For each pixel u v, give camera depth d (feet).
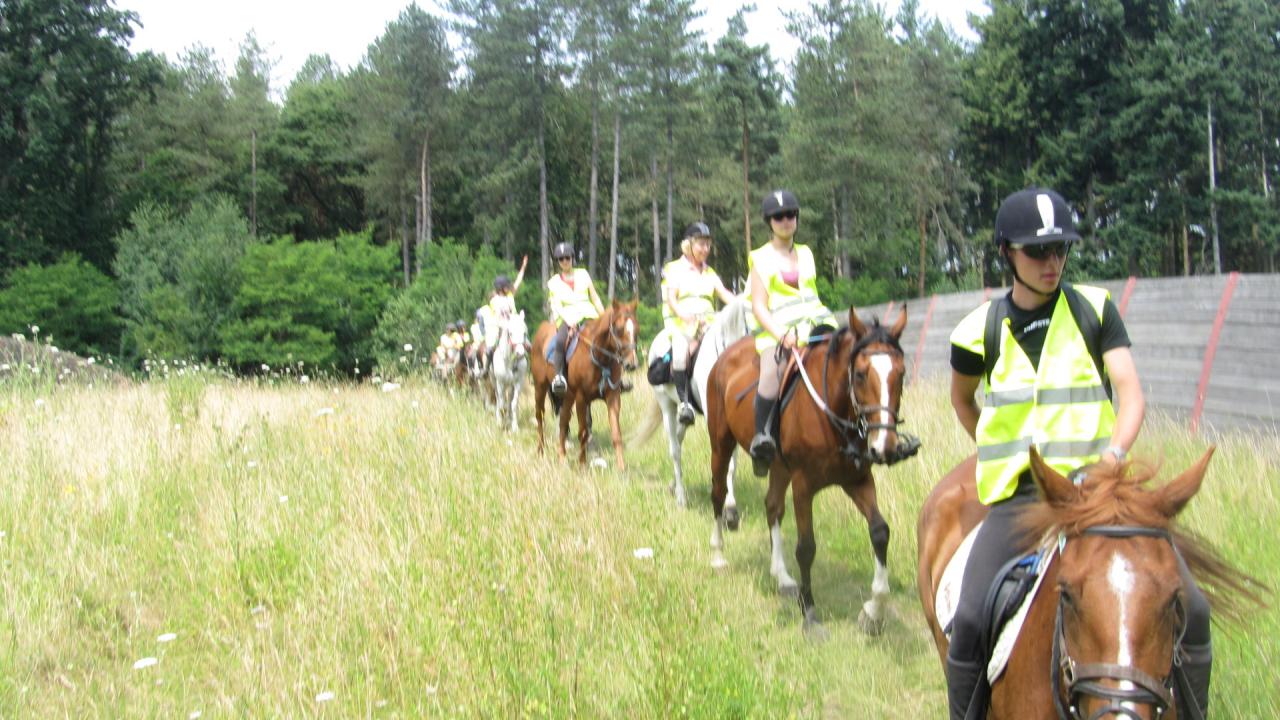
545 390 38.22
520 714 14.80
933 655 18.86
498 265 123.13
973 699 9.94
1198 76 127.44
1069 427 10.23
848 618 20.75
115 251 160.15
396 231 195.52
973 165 156.56
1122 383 10.00
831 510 27.12
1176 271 149.89
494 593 19.16
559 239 187.21
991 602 9.75
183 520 25.27
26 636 18.72
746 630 19.76
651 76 146.51
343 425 33.45
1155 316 38.06
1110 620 7.73
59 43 154.40
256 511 24.56
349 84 196.54
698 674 15.83
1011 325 10.71
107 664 18.67
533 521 23.25
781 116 170.50
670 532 24.63
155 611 20.75
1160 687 7.54
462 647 17.35
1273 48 146.72
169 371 49.70
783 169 148.25
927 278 153.48
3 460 28.40
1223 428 32.86
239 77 208.85
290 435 32.91
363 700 16.22
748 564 24.40
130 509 24.89
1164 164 129.39
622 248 196.03
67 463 28.63
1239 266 146.41
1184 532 8.78
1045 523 8.80
